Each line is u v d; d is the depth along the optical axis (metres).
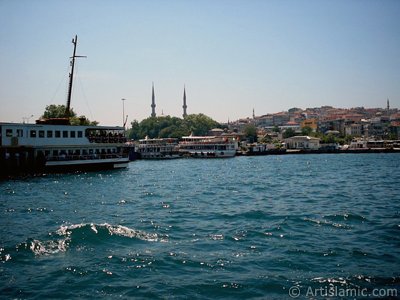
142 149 158.62
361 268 21.45
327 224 31.69
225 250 24.88
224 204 43.19
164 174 85.00
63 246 25.45
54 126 73.25
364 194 49.41
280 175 80.12
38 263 22.64
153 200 46.34
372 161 122.94
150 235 28.52
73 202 44.16
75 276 20.73
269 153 185.50
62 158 73.31
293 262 22.50
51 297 18.42
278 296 18.33
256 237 27.97
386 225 31.08
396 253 23.80
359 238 27.31
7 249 24.94
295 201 44.56
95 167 79.19
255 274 20.80
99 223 32.62
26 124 69.88
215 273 21.02
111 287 19.38
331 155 174.25
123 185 61.53
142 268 21.73
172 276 20.66
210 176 80.12
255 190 55.66
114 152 83.50
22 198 46.50
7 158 66.75
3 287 19.48
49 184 59.88
